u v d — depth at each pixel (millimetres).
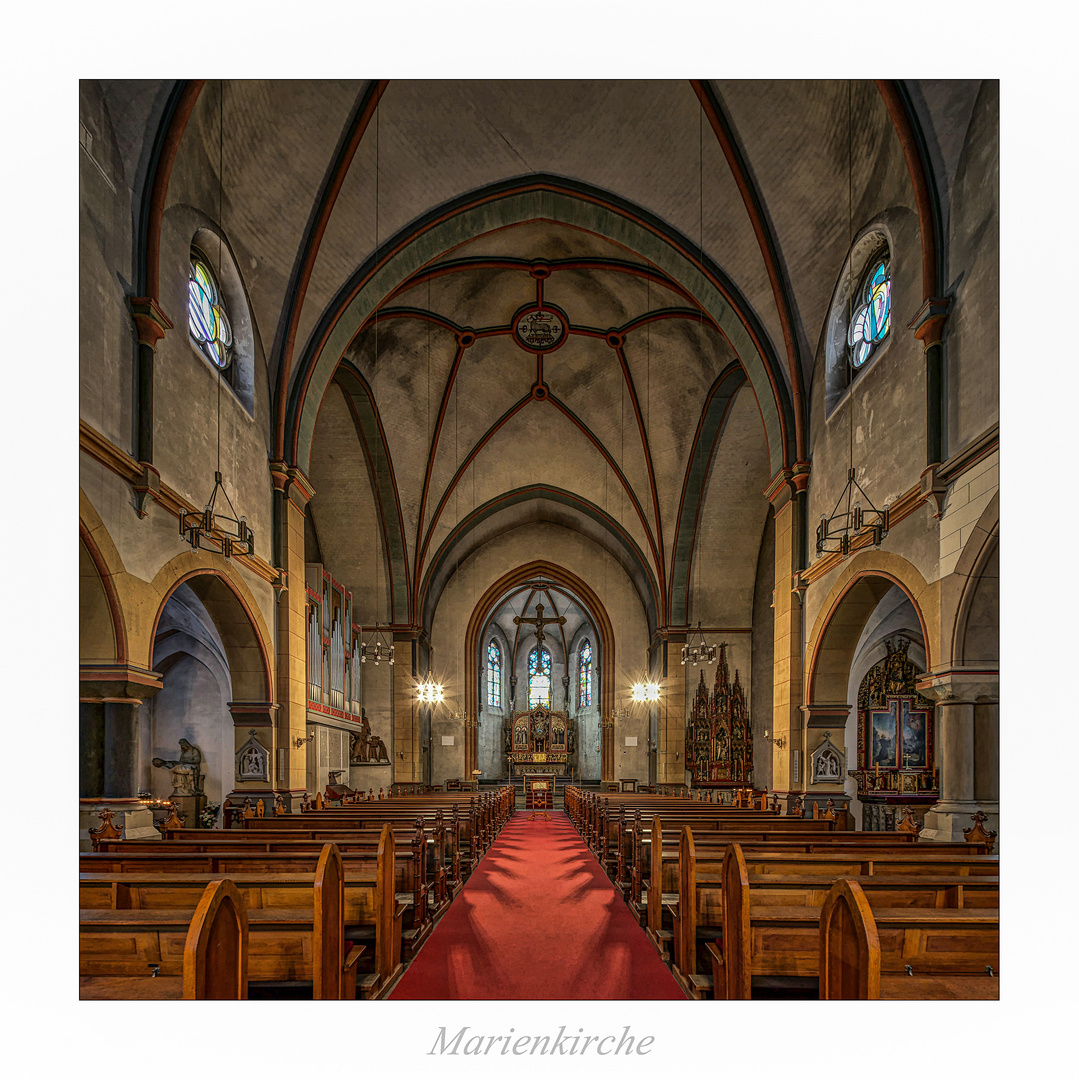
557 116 14461
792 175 13578
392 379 23312
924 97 9922
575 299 21656
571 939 8562
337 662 22062
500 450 27141
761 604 27234
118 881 5801
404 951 7621
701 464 25250
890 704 20062
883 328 12398
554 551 33906
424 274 18734
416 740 27891
